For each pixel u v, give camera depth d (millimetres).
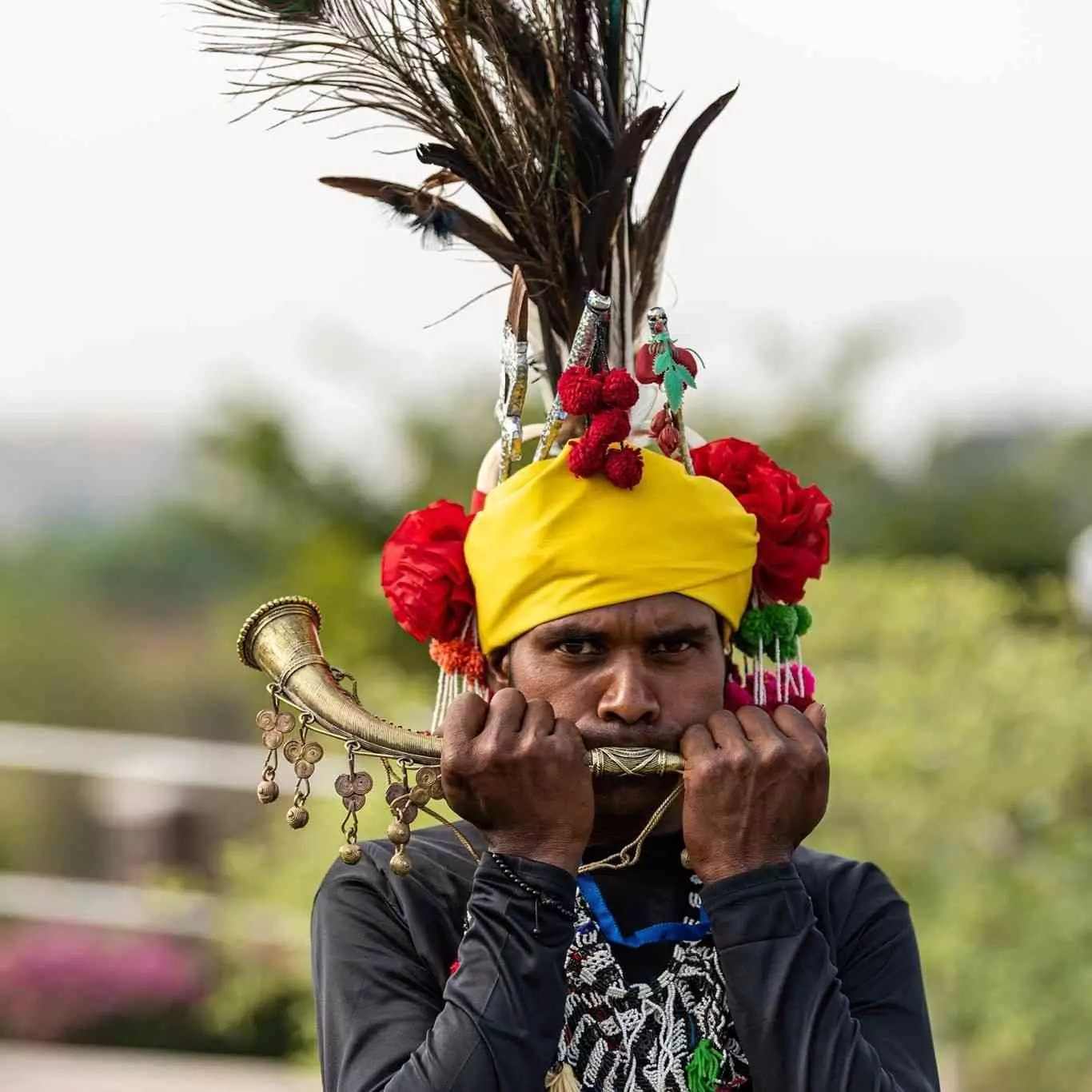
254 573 29188
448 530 6660
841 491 29625
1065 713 16375
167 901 19953
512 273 6660
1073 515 31703
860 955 6418
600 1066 5953
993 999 15234
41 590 54344
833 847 15578
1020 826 16359
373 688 17812
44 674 48656
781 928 5777
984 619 18016
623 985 6047
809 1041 5637
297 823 6000
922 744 15828
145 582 55250
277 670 6203
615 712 5977
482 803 5812
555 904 5707
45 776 26297
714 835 5871
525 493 6258
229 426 24797
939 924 15266
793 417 28344
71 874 25625
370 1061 5789
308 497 24484
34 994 19891
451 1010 5621
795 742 5977
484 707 5938
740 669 7367
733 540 6312
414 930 6207
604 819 6246
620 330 6887
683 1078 5953
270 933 17891
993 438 34969
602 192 6668
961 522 31125
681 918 6281
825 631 17422
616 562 6098
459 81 6695
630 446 6270
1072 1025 15359
